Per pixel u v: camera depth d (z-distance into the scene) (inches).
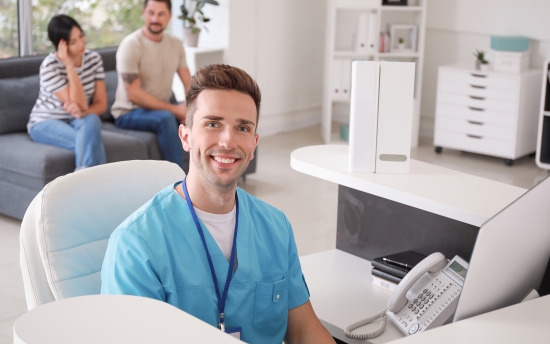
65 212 73.2
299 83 295.0
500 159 255.0
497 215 57.6
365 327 80.7
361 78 88.5
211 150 64.9
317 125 305.0
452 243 92.0
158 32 201.8
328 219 189.8
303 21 289.3
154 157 196.7
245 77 66.0
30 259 73.1
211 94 64.8
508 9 258.5
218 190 66.2
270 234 71.6
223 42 261.7
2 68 194.4
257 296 69.5
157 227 65.5
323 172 92.5
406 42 273.6
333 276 95.3
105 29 246.7
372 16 265.3
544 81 233.3
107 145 184.2
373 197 100.1
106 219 75.5
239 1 260.8
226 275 67.5
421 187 85.5
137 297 48.3
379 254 100.9
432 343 52.6
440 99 257.1
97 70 195.5
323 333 73.3
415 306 80.2
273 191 211.3
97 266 74.5
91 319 45.0
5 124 189.8
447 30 277.4
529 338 53.9
